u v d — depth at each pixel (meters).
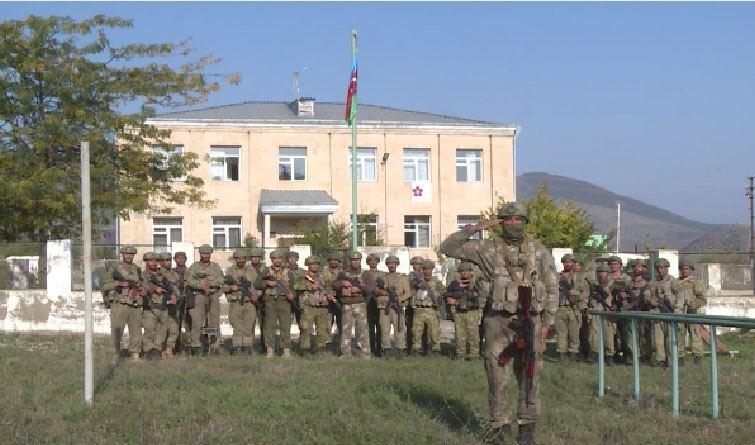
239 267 18.03
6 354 17.42
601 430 9.92
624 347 17.62
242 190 47.31
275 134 47.72
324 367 15.41
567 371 15.14
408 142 49.19
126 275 16.70
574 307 17.53
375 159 48.97
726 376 14.82
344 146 48.50
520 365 9.22
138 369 14.86
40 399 11.76
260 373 14.41
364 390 12.62
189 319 17.72
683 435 9.70
